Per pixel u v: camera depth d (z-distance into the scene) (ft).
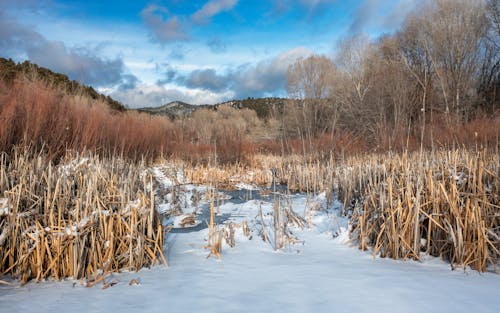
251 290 10.36
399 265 12.90
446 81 69.26
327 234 18.30
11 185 14.23
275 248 15.42
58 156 28.35
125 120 47.03
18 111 27.76
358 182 26.84
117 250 12.89
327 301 9.36
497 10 76.38
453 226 13.65
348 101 86.02
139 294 10.15
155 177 36.37
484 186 14.61
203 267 12.92
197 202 28.81
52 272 11.81
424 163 19.11
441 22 74.49
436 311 8.58
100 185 15.74
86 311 8.93
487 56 79.41
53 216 12.66
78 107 37.91
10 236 12.13
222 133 65.05
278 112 80.74
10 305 9.32
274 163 51.42
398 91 68.69
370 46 91.35
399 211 14.30
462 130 43.60
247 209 26.43
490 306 8.83
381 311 8.65
